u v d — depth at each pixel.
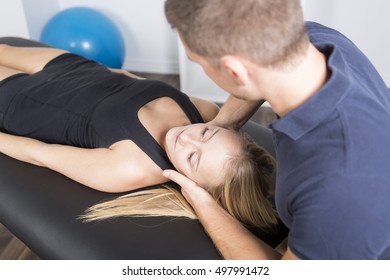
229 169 1.08
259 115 2.27
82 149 1.21
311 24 0.98
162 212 1.10
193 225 1.08
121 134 1.18
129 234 1.04
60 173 1.25
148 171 1.16
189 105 1.32
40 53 1.59
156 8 2.55
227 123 1.22
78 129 1.28
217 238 0.96
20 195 1.18
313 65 0.73
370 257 0.69
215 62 0.73
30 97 1.39
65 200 1.15
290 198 0.73
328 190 0.67
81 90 1.35
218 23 0.68
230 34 0.68
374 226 0.67
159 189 1.17
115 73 1.42
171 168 1.19
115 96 1.28
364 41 2.34
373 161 0.69
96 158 1.17
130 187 1.17
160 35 2.64
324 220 0.68
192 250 1.00
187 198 1.12
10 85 1.45
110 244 1.02
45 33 2.33
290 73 0.72
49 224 1.09
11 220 1.16
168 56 2.71
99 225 1.07
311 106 0.71
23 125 1.38
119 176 1.14
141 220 1.08
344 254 0.68
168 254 0.99
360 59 0.87
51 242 1.07
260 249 0.91
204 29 0.69
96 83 1.36
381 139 0.72
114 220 1.08
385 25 2.26
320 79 0.73
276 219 1.11
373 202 0.67
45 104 1.36
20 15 2.41
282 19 0.67
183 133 1.14
